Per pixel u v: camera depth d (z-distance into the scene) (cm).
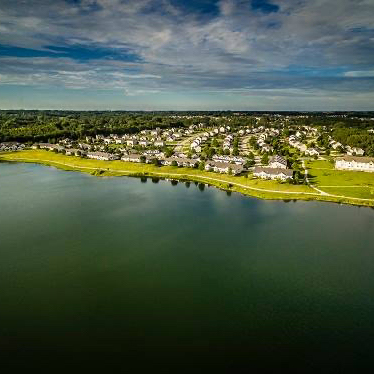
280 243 10200
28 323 6500
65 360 5594
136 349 5856
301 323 6606
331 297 7481
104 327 6391
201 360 5641
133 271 8500
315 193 15100
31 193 15625
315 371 5472
